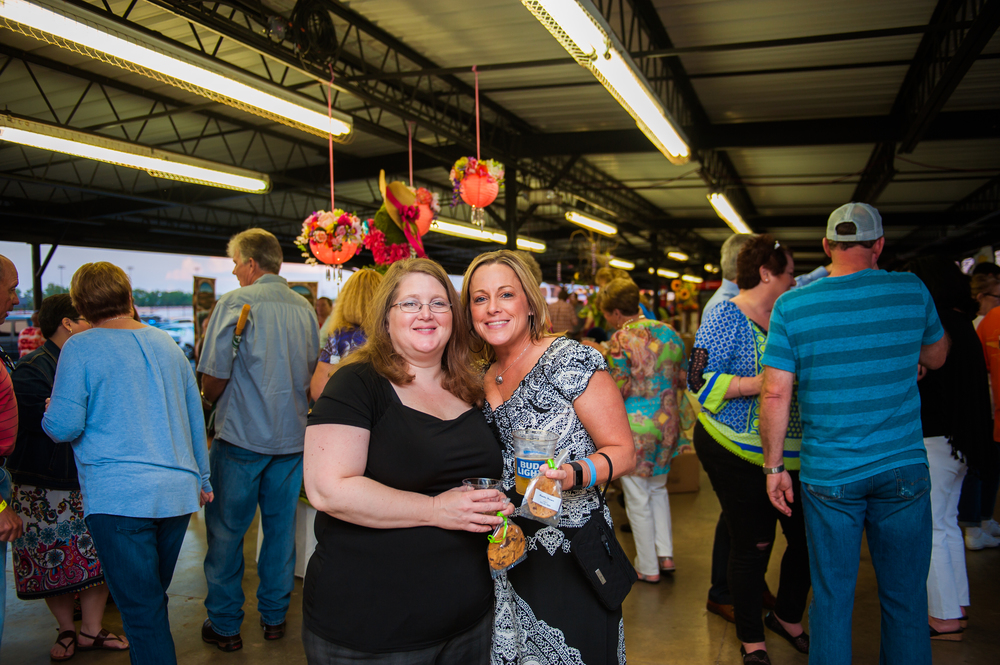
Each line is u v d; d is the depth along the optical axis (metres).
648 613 2.91
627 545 3.82
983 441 2.53
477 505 1.33
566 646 1.52
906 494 1.84
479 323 1.65
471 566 1.44
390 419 1.40
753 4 4.77
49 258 11.09
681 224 15.34
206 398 2.72
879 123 7.20
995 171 9.88
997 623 2.70
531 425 1.59
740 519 2.38
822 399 1.92
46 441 2.51
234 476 2.67
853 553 1.90
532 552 1.56
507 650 1.53
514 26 5.29
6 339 10.45
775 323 2.06
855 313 1.90
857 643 2.57
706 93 6.77
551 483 1.39
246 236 2.87
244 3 4.35
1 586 1.92
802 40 4.58
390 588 1.33
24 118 5.04
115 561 1.96
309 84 6.23
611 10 4.73
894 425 1.87
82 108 7.03
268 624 2.75
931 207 12.99
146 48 3.48
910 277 1.96
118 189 9.83
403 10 4.96
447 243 18.14
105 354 2.01
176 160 6.11
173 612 3.01
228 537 2.65
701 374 2.45
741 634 2.39
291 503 2.79
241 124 7.96
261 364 2.68
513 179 8.89
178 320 14.42
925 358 2.10
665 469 3.17
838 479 1.88
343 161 9.97
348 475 1.32
